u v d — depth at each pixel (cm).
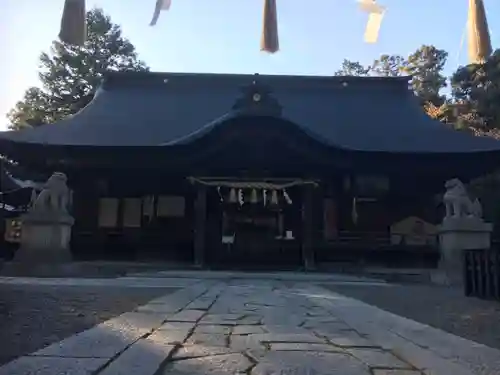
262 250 2261
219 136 2175
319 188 2294
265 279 1611
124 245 2203
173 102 2952
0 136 2178
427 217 2309
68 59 4369
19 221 2139
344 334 521
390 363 385
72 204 2281
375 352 427
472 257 1082
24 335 520
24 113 4400
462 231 1686
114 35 4578
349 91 3127
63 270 1702
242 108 2175
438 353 426
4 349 441
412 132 2573
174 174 2286
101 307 772
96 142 2284
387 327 575
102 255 2198
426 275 1820
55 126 2486
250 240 2292
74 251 2188
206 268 2044
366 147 2320
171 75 3133
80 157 2253
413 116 2838
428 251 2147
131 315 650
